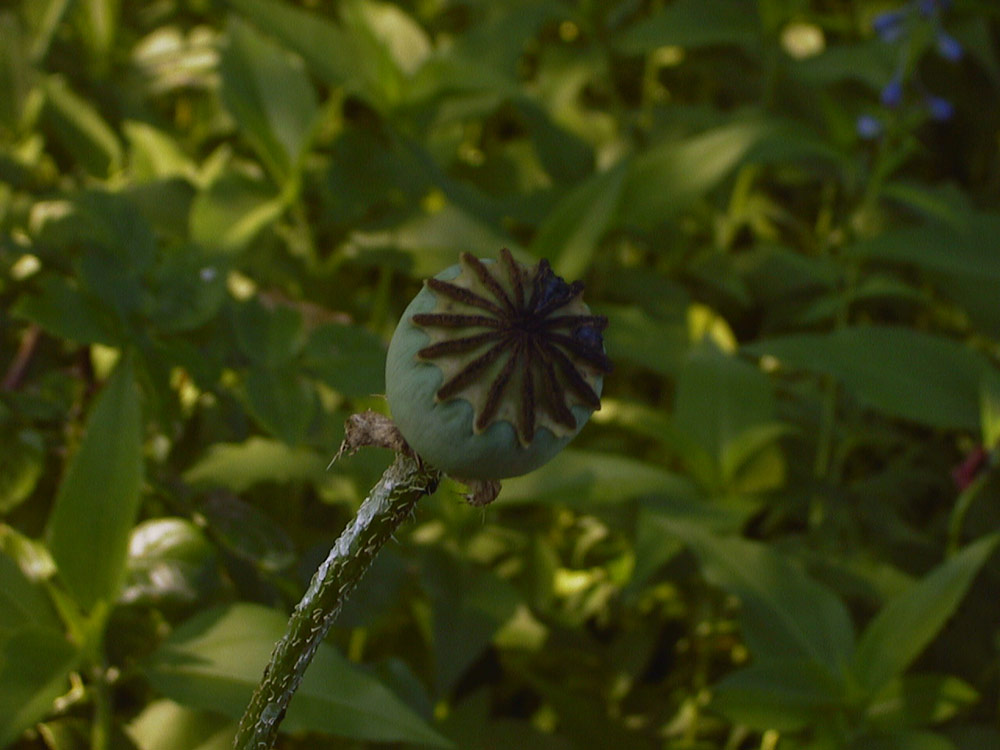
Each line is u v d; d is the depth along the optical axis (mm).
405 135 860
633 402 922
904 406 752
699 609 823
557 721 793
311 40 843
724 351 769
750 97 1137
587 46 1067
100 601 558
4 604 553
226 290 606
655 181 812
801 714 624
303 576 632
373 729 541
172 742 578
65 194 777
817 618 646
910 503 955
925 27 879
